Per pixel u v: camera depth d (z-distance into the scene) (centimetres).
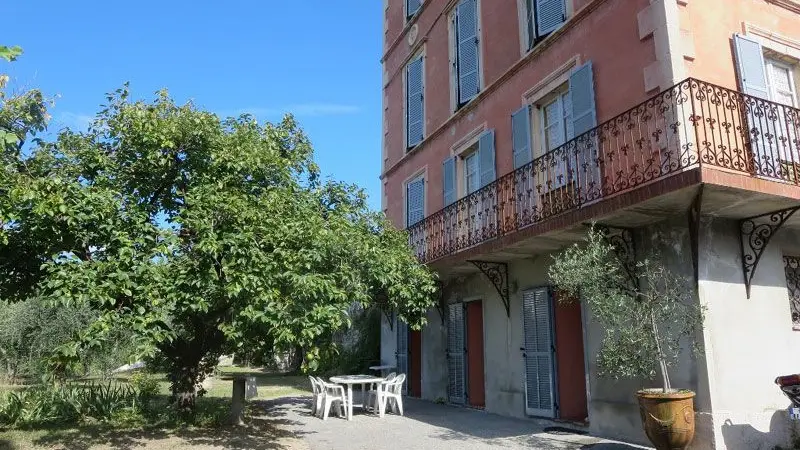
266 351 865
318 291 701
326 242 753
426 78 1407
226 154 762
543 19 975
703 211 691
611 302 640
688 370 673
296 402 1316
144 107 779
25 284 805
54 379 1063
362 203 1022
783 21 839
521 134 988
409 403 1278
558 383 909
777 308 732
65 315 1595
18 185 632
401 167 1519
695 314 640
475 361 1188
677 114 682
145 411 1055
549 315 924
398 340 1531
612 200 693
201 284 654
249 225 695
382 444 793
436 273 1043
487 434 847
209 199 690
